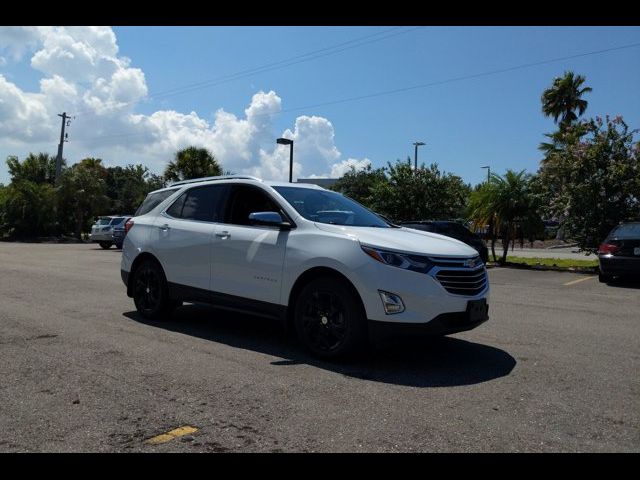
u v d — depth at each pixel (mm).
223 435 3494
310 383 4551
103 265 15102
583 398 4301
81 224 35719
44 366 4918
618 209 16094
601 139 16500
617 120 16438
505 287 12039
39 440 3396
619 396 4363
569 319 7832
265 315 5742
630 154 16359
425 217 22016
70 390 4293
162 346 5695
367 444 3395
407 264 4883
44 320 6953
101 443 3361
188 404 4020
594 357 5590
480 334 6652
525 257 23078
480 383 4645
